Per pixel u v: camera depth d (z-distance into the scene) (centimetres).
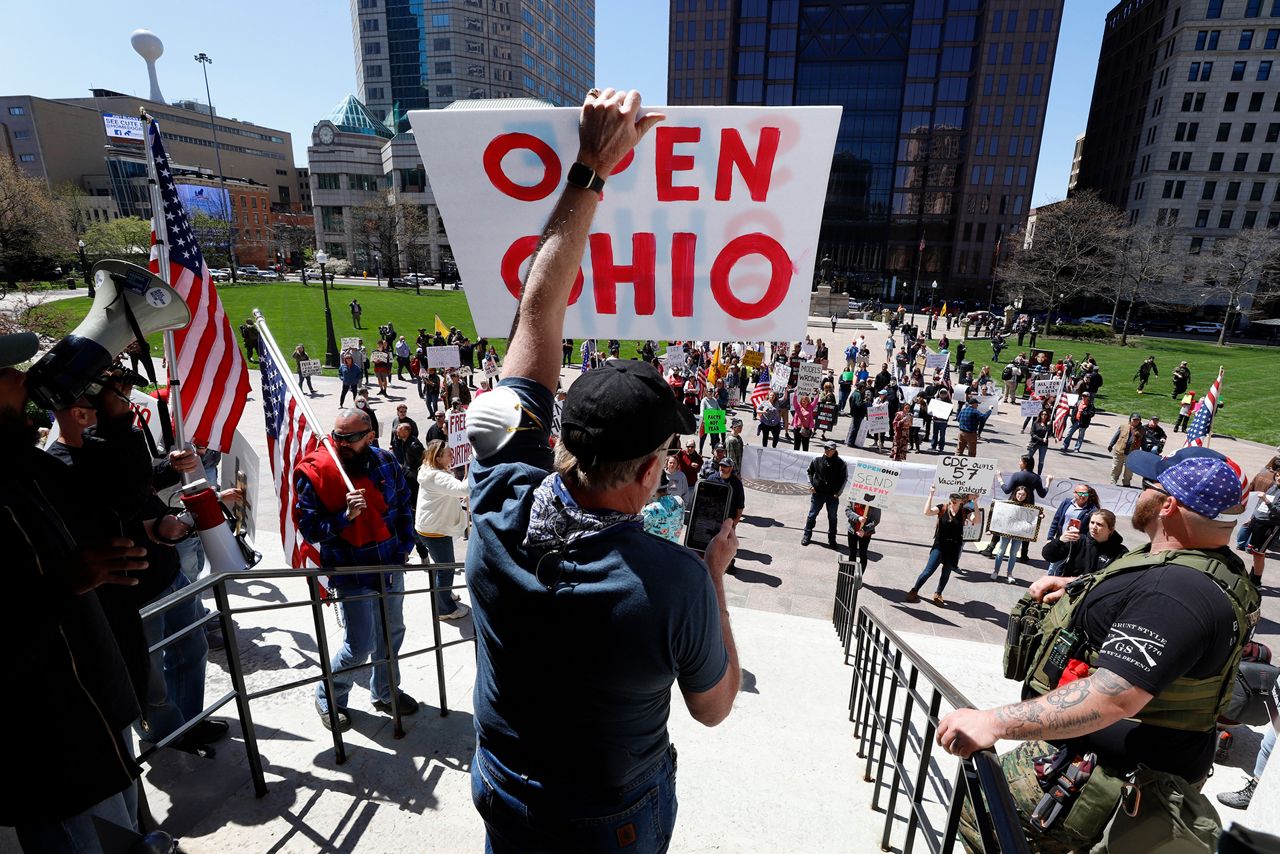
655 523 528
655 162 238
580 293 257
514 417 130
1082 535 732
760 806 330
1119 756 177
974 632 844
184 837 271
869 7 7944
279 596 568
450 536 582
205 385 430
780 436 1980
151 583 316
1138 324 6209
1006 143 7806
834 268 8706
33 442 187
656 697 115
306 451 424
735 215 242
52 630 161
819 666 541
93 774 178
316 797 299
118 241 6369
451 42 11081
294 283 7756
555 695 111
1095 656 184
